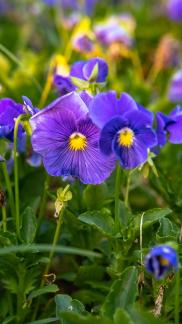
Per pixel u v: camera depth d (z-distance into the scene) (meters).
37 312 0.42
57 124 0.36
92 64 0.40
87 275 0.40
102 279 0.41
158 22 0.89
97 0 0.96
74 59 0.64
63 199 0.37
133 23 0.77
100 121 0.35
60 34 0.80
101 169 0.37
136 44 0.82
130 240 0.38
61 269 0.44
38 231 0.42
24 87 0.57
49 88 0.52
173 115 0.41
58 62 0.51
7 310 0.40
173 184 0.44
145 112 0.37
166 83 0.72
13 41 0.79
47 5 0.85
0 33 0.79
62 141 0.37
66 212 0.40
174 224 0.40
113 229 0.38
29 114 0.37
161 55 0.70
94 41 0.60
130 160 0.35
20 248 0.35
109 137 0.35
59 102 0.36
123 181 0.45
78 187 0.42
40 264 0.40
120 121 0.34
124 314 0.32
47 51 0.77
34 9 0.84
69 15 0.83
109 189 0.43
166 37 0.74
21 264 0.38
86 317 0.32
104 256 0.42
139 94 0.62
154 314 0.36
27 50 0.76
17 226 0.38
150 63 0.77
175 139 0.40
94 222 0.38
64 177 0.42
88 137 0.37
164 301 0.37
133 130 0.35
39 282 0.41
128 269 0.35
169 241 0.34
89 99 0.37
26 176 0.45
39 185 0.45
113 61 0.66
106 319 0.32
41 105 0.52
